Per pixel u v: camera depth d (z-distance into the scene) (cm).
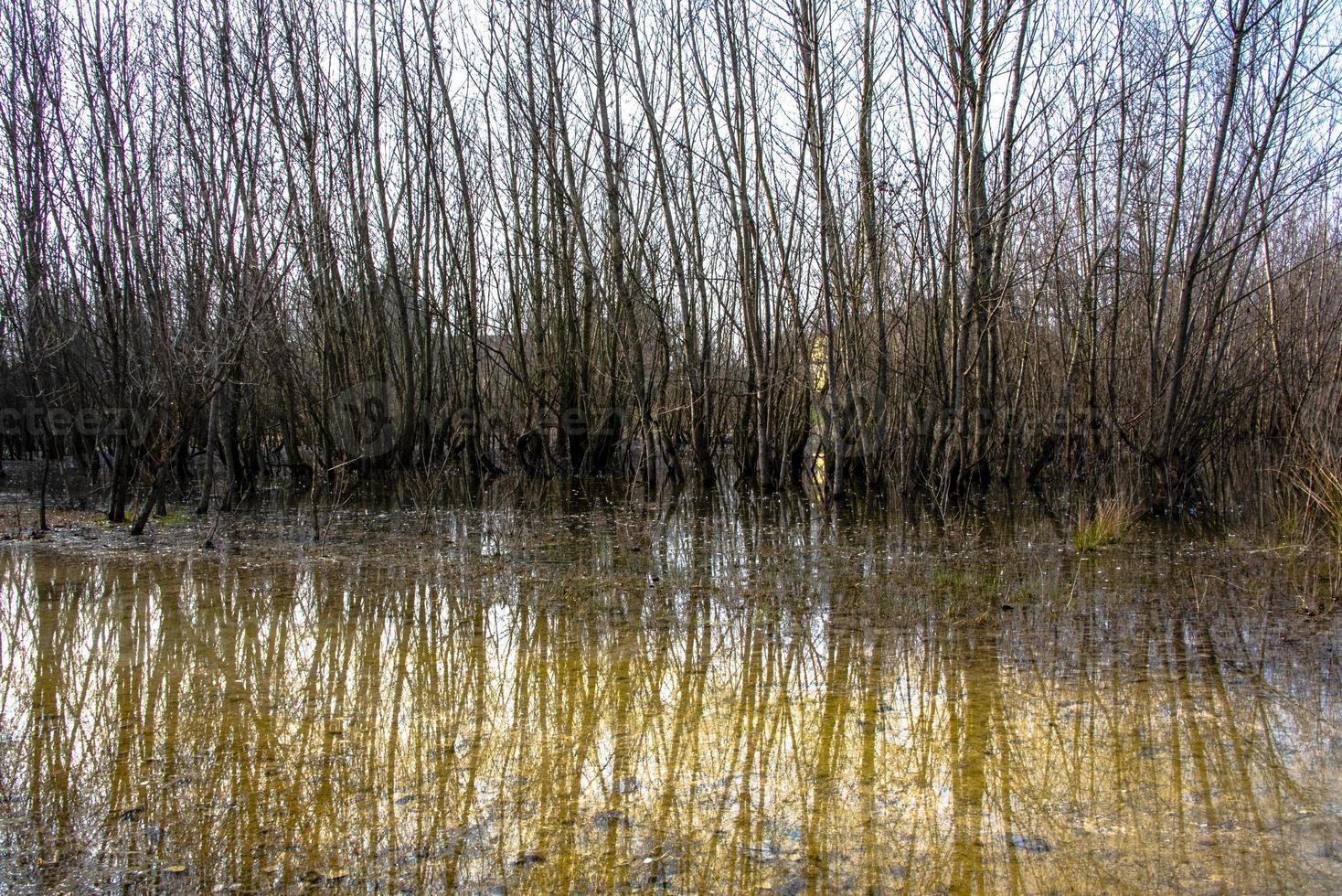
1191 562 734
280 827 327
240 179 966
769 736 404
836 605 615
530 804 346
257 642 542
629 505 1156
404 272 1530
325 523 976
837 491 1158
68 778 363
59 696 452
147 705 441
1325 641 521
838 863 306
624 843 319
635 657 512
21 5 970
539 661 507
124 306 954
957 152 1028
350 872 300
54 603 625
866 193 1114
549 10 1355
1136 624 563
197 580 696
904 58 1163
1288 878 293
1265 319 1405
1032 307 1236
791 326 1291
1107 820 330
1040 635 542
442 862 306
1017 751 386
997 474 1312
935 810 339
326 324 1356
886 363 1155
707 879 298
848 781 363
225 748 392
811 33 1088
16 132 1010
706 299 1312
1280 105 1003
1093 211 1209
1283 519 884
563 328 1464
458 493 1268
